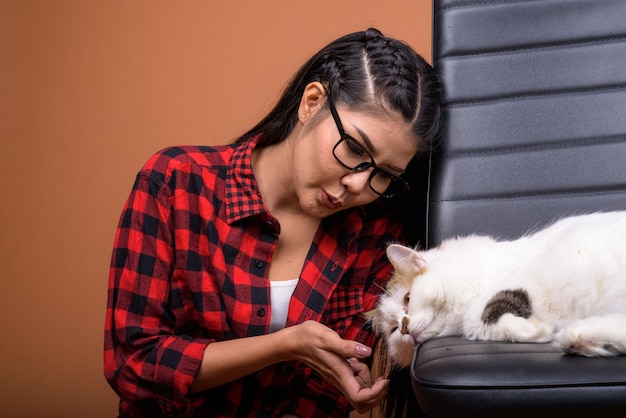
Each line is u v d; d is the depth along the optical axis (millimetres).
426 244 1673
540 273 1352
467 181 1676
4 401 2699
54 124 2709
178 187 1482
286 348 1366
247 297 1474
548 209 1645
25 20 2734
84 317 2680
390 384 1663
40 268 2709
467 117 1707
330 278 1549
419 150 1491
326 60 1478
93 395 2654
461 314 1449
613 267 1304
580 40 1710
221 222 1482
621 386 994
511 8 1749
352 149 1365
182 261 1465
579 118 1673
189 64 2629
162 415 1542
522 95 1704
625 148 1645
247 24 2592
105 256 2672
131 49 2670
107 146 2680
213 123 2607
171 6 2645
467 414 1028
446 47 1749
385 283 1699
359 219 1584
